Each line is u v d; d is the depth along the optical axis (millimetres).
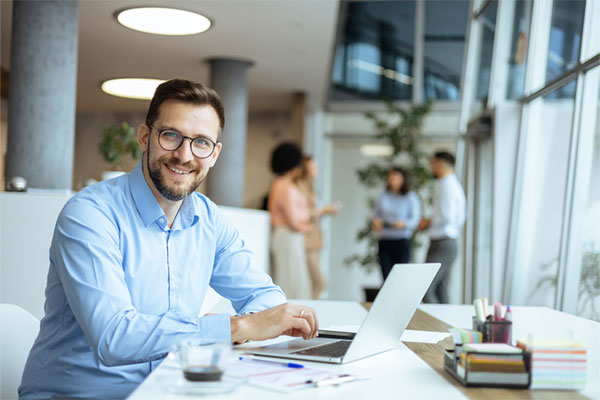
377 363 1532
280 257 6137
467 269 7422
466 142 7535
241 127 8398
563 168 4699
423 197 9867
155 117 1746
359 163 11062
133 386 1688
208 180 8383
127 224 1741
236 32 7227
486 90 6988
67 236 1621
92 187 1757
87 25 7059
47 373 1690
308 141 11094
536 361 1319
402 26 10547
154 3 6238
